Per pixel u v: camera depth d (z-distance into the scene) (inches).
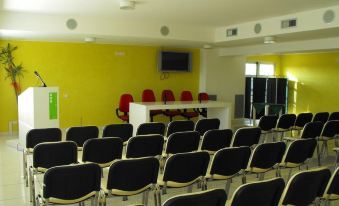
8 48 339.3
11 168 223.8
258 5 243.8
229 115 342.0
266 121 273.7
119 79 404.2
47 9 259.4
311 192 115.1
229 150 141.9
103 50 391.9
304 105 515.8
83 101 385.1
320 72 489.1
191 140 182.2
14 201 166.6
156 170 127.6
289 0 227.0
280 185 99.4
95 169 116.7
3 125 347.9
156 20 312.2
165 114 383.9
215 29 358.9
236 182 197.8
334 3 235.9
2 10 262.5
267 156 157.5
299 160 168.9
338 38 317.4
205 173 140.3
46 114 241.4
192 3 239.5
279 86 510.9
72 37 327.0
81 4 242.5
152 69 424.2
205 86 444.5
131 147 165.3
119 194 124.2
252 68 526.6
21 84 351.6
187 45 405.1
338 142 290.0
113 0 231.5
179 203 81.1
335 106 472.1
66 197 115.2
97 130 199.3
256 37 314.8
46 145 143.9
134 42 375.9
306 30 266.7
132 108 317.7
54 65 366.6
